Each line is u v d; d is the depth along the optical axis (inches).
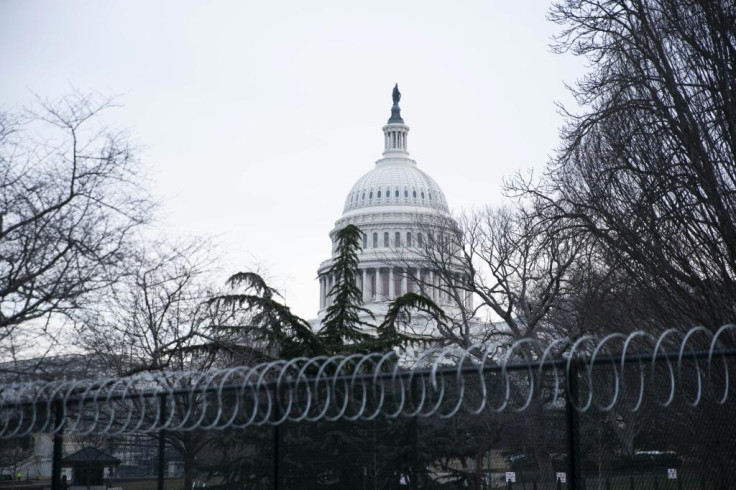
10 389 698.2
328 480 753.6
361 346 1334.9
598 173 1428.4
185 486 767.7
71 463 805.2
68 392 687.1
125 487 815.1
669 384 698.8
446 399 834.8
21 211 994.1
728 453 660.7
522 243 2330.2
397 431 767.7
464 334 2480.3
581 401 715.4
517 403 861.2
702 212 1071.0
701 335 1015.0
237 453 797.9
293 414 754.2
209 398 842.8
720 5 1084.5
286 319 1293.1
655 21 1189.1
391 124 7273.6
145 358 1402.6
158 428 685.9
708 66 1117.7
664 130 1131.3
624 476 706.2
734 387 665.6
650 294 1091.9
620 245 1160.2
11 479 1011.9
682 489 679.7
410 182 6875.0
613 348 1300.4
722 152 1105.4
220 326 1316.4
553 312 2295.8
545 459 885.2
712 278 1045.8
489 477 955.3
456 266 2886.3
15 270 1028.5
